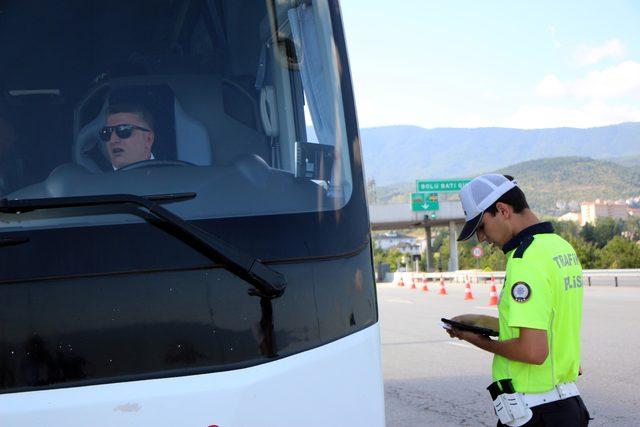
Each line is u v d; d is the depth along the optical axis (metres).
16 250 2.42
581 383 8.59
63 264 2.43
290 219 2.68
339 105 3.01
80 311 2.42
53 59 3.00
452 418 7.32
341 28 3.12
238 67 3.30
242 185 2.78
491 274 42.19
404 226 63.03
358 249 2.80
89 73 3.04
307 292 2.63
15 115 2.91
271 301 2.55
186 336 2.46
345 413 2.63
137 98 3.09
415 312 19.45
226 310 2.50
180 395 2.43
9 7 2.93
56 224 2.45
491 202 3.39
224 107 3.27
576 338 3.38
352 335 2.70
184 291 2.48
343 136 2.97
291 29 3.20
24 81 2.96
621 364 9.66
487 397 8.22
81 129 2.98
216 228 2.62
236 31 3.30
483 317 3.71
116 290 2.45
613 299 21.12
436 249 108.12
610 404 7.56
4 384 2.36
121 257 2.46
